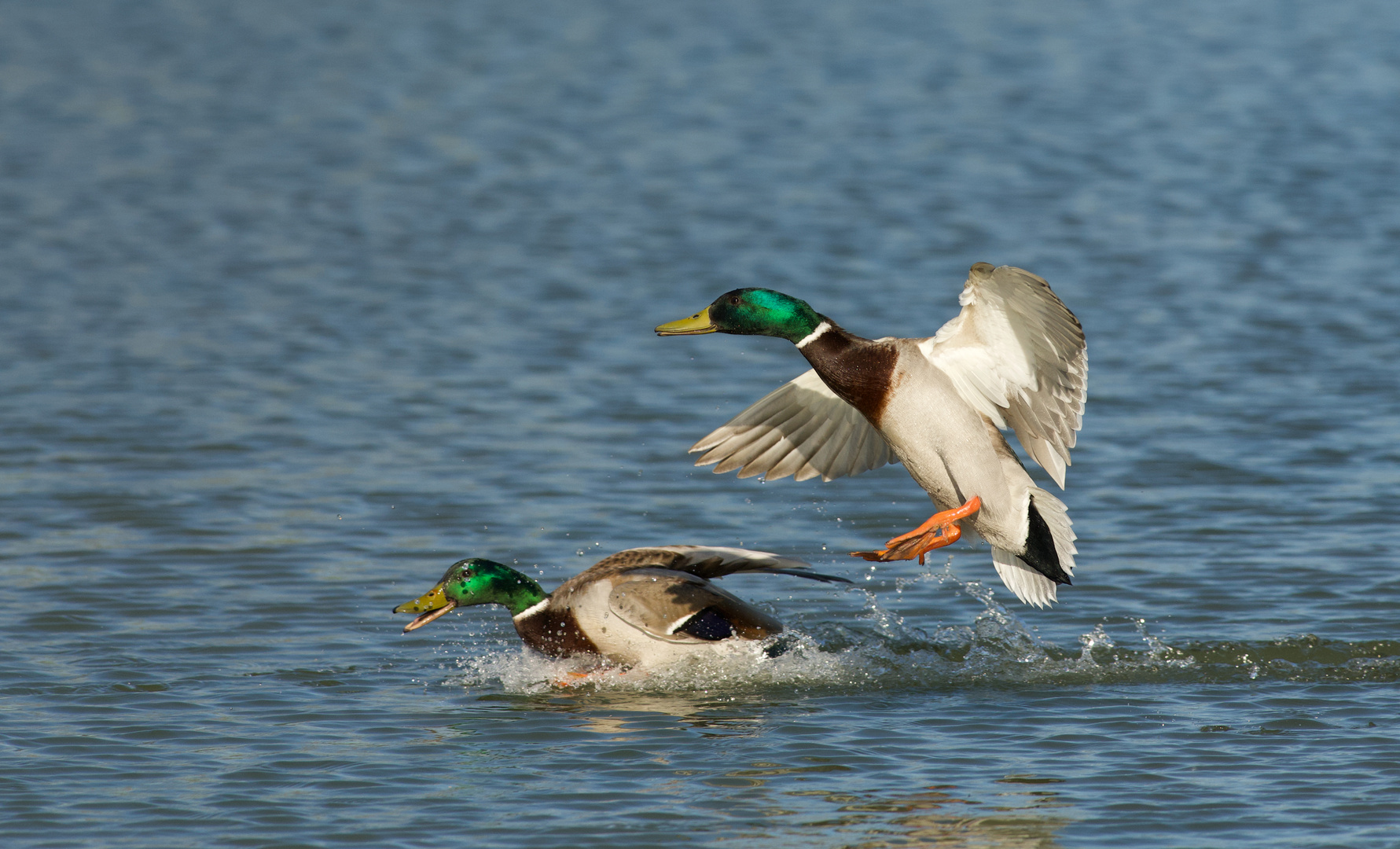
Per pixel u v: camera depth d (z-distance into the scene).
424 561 13.27
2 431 17.27
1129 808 8.18
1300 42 58.66
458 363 20.88
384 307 24.45
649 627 10.71
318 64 58.03
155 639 11.29
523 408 18.59
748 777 8.73
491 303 24.88
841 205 33.81
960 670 10.73
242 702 10.05
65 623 11.58
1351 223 30.41
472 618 12.04
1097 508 14.66
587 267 27.78
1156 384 19.36
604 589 10.88
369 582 12.75
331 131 44.84
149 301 24.75
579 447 16.92
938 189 35.56
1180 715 9.68
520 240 30.45
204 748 9.19
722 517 14.61
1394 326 22.23
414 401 18.86
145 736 9.39
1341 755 8.87
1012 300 9.20
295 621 11.79
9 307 24.08
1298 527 13.87
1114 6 70.12
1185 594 12.20
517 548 13.62
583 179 37.56
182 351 21.36
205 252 29.06
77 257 28.38
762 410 11.23
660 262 28.25
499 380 20.00
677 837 7.92
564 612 11.00
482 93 51.38
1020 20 66.56
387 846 7.82
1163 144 40.69
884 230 31.09
